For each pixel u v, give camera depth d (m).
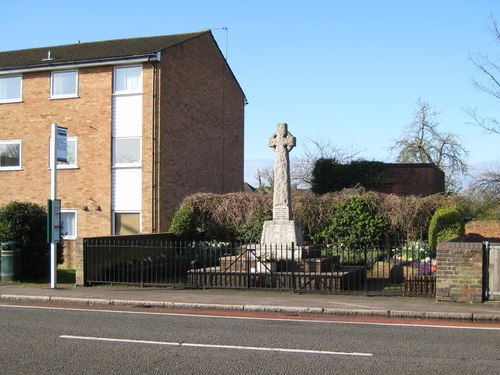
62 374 7.01
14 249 17.28
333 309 11.98
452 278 12.88
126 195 24.36
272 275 15.33
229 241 22.95
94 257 16.61
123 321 10.85
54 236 15.61
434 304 12.58
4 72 25.86
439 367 7.43
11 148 26.05
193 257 19.39
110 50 25.81
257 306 12.41
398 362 7.69
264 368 7.31
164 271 18.97
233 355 8.00
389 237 21.75
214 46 29.69
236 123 32.38
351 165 31.64
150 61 24.17
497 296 12.72
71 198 25.02
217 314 11.98
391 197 22.98
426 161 44.69
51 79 25.59
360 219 21.06
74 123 25.16
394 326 10.55
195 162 27.45
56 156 15.91
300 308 12.15
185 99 26.56
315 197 23.20
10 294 14.31
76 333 9.54
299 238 17.50
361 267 17.19
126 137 24.50
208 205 24.09
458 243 12.98
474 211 25.20
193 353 8.11
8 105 26.16
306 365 7.48
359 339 9.23
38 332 9.62
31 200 25.53
